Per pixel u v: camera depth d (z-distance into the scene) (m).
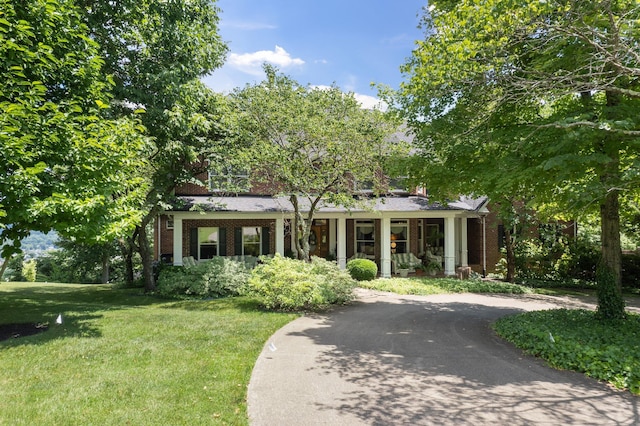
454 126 8.91
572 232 21.59
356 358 6.67
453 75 7.57
